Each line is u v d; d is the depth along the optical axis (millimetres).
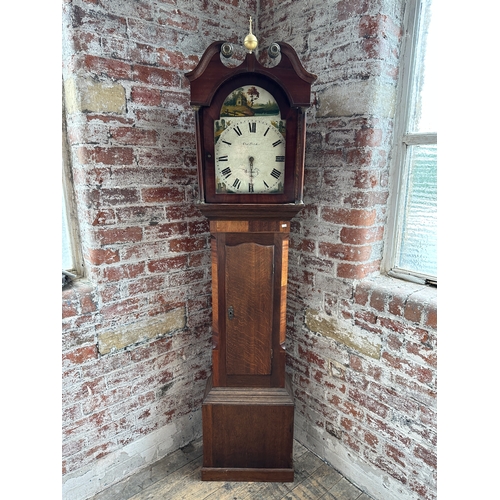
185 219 1517
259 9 1608
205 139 1152
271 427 1418
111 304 1357
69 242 1375
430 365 1167
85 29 1151
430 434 1198
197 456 1625
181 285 1556
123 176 1314
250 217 1240
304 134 1142
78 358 1300
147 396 1525
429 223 1295
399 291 1267
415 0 1223
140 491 1437
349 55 1275
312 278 1539
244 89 1116
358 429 1438
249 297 1333
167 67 1363
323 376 1555
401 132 1319
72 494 1362
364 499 1407
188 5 1385
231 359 1396
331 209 1412
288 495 1418
